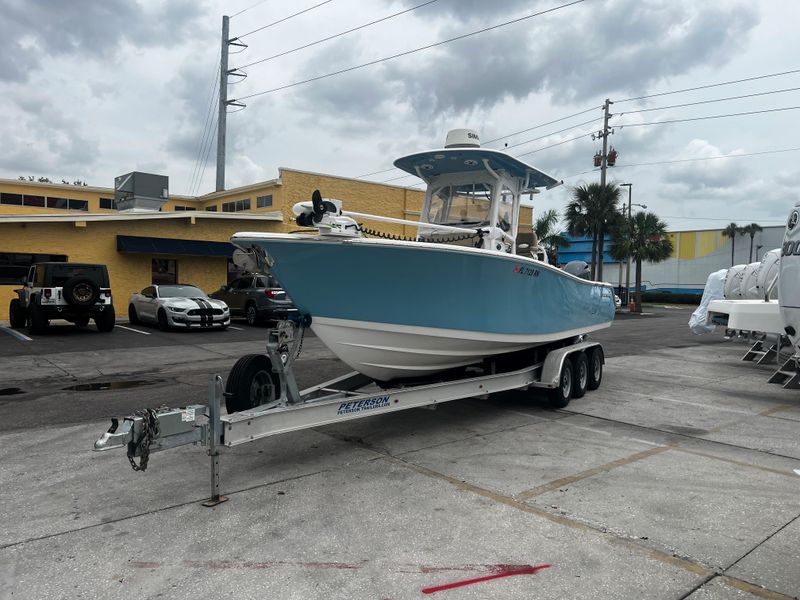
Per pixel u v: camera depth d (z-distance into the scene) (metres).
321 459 5.51
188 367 10.68
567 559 3.57
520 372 7.43
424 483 4.88
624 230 34.50
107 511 4.23
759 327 11.47
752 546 3.78
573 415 7.50
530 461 5.52
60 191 28.38
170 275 22.12
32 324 15.41
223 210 28.11
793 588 3.26
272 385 5.86
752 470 5.36
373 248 5.16
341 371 10.41
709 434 6.65
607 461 5.56
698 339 18.14
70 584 3.22
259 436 4.64
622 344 16.53
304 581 3.29
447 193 8.15
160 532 3.89
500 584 3.28
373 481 4.92
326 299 5.34
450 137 7.70
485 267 6.15
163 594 3.13
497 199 7.70
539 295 7.30
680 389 9.48
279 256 4.94
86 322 16.62
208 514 4.19
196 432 4.31
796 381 9.00
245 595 3.13
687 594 3.19
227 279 23.38
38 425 6.57
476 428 6.76
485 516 4.21
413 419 7.17
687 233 62.50
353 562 3.51
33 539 3.76
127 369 10.42
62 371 10.20
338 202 5.18
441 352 6.38
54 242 19.67
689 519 4.21
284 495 4.58
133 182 25.09
